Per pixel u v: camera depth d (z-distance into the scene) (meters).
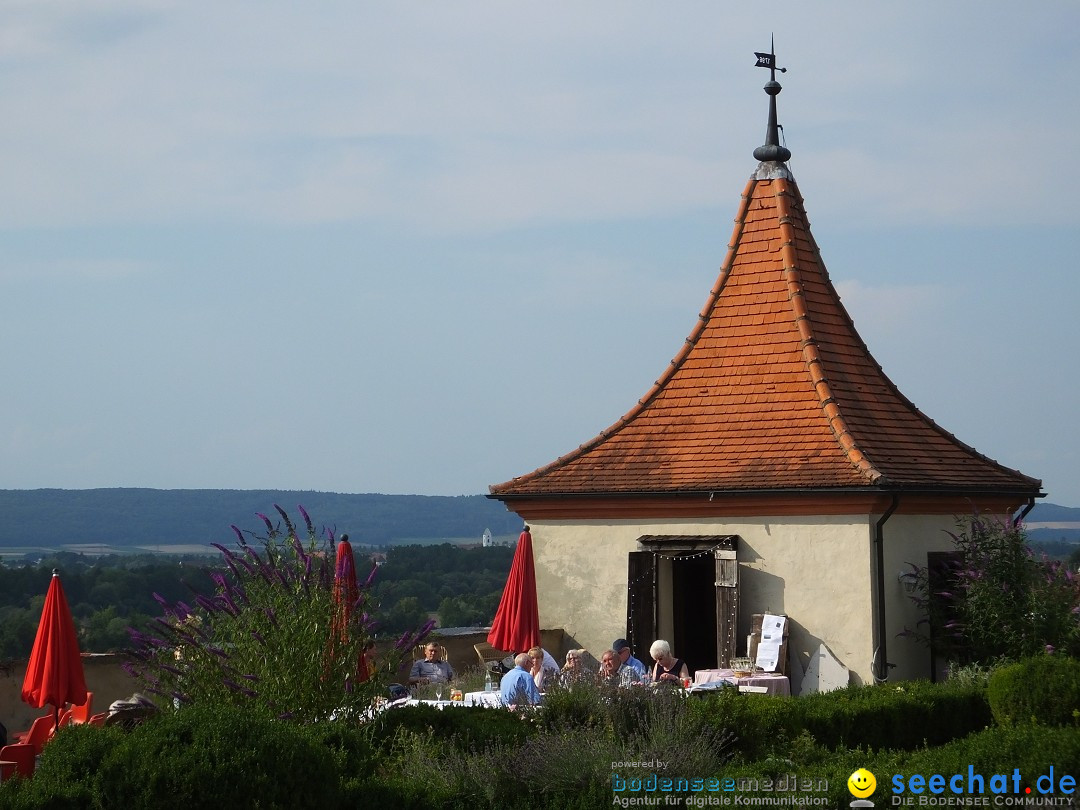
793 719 17.50
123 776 12.22
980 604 23.94
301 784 12.73
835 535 24.23
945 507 25.73
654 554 25.95
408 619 48.12
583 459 27.34
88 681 21.72
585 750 14.59
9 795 12.20
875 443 25.70
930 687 20.20
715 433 26.58
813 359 26.70
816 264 28.75
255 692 15.48
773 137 29.48
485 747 15.19
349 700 16.02
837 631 24.00
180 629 16.03
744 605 24.95
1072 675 16.94
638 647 25.97
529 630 24.38
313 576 16.25
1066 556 26.00
